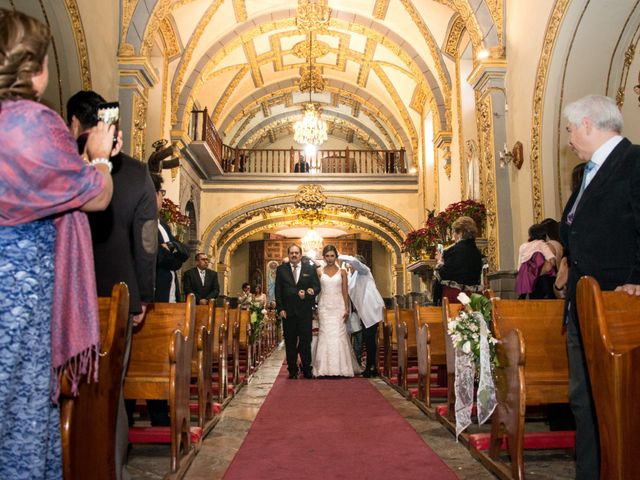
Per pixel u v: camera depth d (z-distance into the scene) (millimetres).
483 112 9156
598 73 7316
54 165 1767
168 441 3867
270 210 19203
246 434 4641
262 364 11336
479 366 4039
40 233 1810
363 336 9570
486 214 9070
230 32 14547
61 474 1866
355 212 19344
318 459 3877
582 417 2914
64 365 1863
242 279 27000
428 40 13227
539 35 7719
